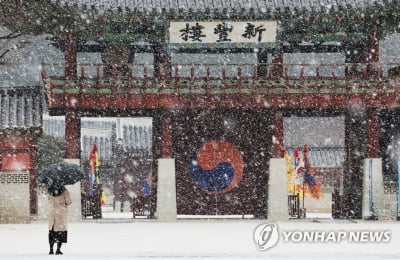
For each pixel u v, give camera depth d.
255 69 58.72
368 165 60.03
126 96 58.06
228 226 51.38
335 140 92.75
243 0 58.97
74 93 57.78
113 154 97.75
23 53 77.00
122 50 60.25
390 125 64.69
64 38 58.84
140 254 30.78
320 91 58.84
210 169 60.59
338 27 60.25
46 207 60.16
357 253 31.31
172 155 59.41
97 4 57.19
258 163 60.81
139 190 97.44
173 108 58.47
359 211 61.25
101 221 57.44
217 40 59.25
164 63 59.56
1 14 60.34
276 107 58.72
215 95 58.53
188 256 29.81
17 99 61.97
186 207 60.38
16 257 29.80
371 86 59.03
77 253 31.94
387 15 58.75
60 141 93.50
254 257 29.38
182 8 57.62
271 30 59.12
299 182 67.06
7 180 56.84
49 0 56.19
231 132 60.88
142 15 57.50
